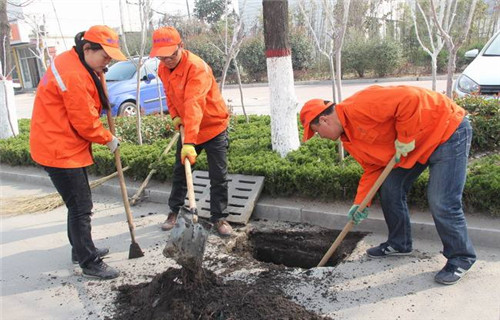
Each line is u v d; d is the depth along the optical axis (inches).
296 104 228.8
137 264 163.6
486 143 219.8
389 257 150.6
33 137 145.5
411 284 134.3
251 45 862.5
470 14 203.3
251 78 900.0
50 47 952.3
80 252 153.6
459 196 128.9
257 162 212.1
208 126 171.6
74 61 140.6
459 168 126.5
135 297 138.5
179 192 188.5
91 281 154.5
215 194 179.0
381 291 132.4
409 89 122.6
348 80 742.5
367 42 737.0
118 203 230.1
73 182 146.9
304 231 180.2
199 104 155.9
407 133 124.0
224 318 122.6
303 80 834.2
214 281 138.2
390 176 138.7
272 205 194.4
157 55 154.6
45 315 136.3
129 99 431.5
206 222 193.2
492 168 176.9
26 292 150.4
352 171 183.0
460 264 132.1
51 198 229.8
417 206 175.0
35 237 195.6
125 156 246.5
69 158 144.4
